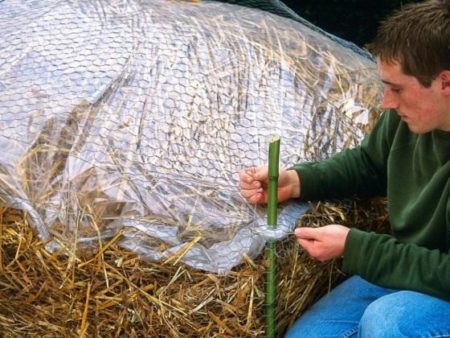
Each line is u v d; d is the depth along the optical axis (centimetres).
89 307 190
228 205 193
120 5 230
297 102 213
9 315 199
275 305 193
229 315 190
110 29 219
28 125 197
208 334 190
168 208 189
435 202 184
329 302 203
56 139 195
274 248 189
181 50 214
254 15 247
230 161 199
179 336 190
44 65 207
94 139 196
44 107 199
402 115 183
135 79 206
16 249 190
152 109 201
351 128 216
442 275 176
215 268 186
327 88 222
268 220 189
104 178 191
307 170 199
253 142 203
